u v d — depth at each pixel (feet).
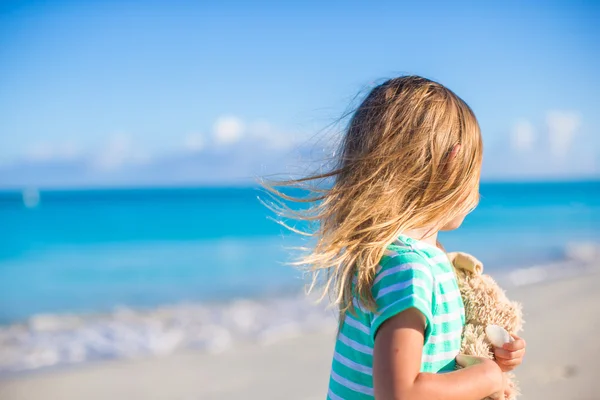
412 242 4.90
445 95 5.42
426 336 4.50
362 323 4.89
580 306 29.96
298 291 39.11
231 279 46.65
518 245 66.80
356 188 5.17
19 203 179.42
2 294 42.29
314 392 18.52
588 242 68.49
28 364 22.71
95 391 19.25
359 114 5.62
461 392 4.31
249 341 25.23
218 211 133.49
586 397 16.58
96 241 80.48
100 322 30.63
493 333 5.12
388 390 4.17
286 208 5.91
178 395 18.56
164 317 31.42
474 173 5.26
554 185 329.72
